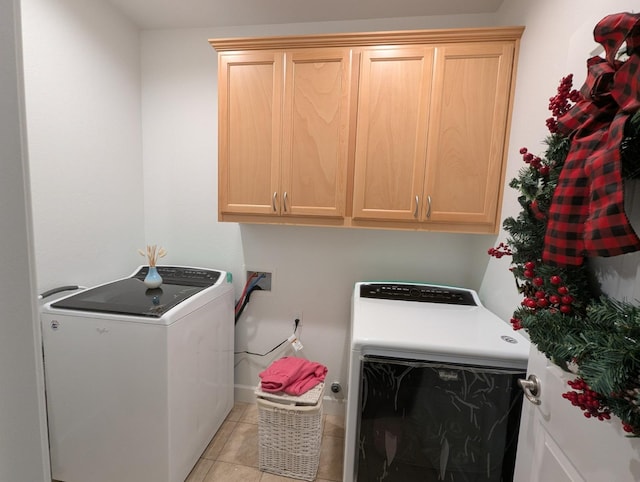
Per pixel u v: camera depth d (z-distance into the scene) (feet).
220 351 5.84
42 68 4.45
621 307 1.82
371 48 4.64
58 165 4.77
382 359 3.68
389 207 4.90
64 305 4.39
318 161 4.98
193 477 4.98
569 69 3.11
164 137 6.50
